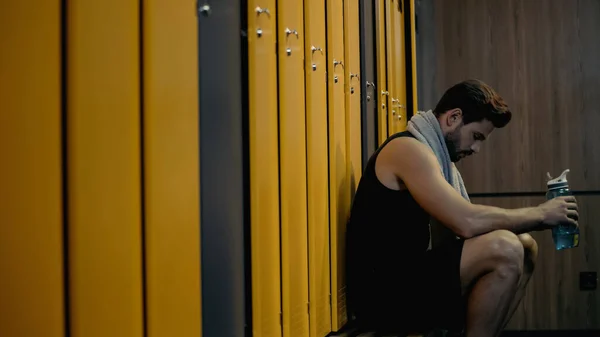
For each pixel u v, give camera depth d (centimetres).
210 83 147
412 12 394
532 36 454
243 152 167
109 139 113
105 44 112
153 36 124
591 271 445
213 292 147
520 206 454
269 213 179
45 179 101
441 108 241
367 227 233
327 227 235
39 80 100
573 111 449
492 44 458
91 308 109
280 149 190
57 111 103
